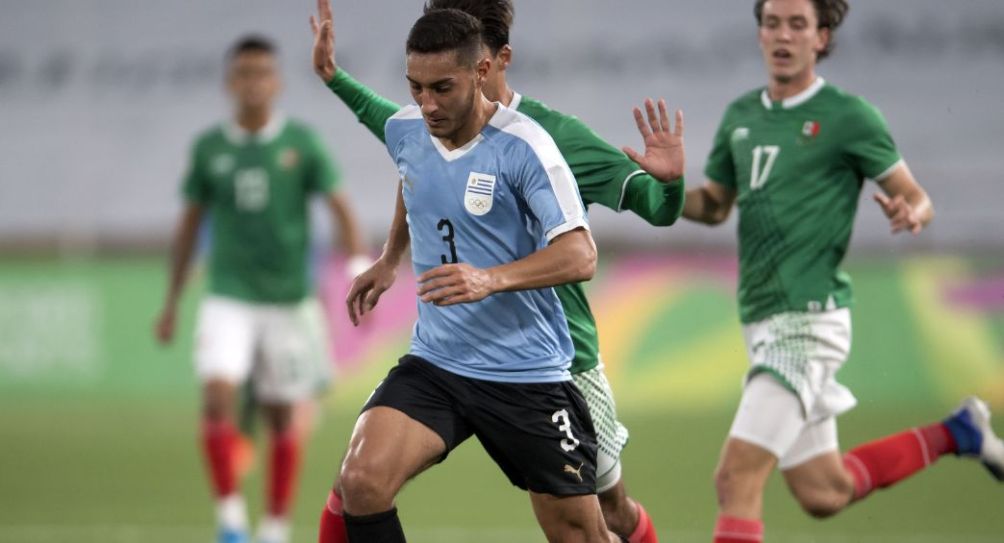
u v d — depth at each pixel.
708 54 63.06
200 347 30.12
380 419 15.99
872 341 47.28
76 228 62.06
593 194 17.36
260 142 30.98
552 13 63.84
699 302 48.62
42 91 65.12
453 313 16.33
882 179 20.58
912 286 47.75
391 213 61.31
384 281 17.88
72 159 64.12
